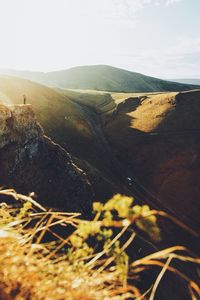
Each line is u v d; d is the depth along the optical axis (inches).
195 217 3508.9
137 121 5433.1
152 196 3811.5
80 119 5334.6
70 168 2196.1
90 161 4190.5
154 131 4977.9
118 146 4808.1
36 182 1943.9
